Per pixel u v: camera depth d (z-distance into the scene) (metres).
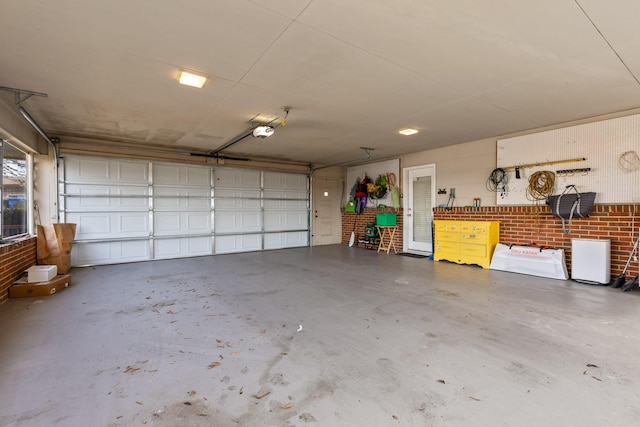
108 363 2.18
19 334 2.67
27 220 5.13
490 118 4.52
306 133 5.43
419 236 7.21
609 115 4.29
